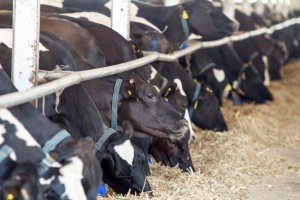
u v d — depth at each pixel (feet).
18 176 10.18
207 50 30.48
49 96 15.03
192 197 17.10
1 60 14.99
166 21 26.48
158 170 19.72
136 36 24.02
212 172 20.03
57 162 11.18
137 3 26.96
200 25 26.68
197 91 24.50
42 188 10.69
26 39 13.84
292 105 35.32
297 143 26.68
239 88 32.27
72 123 15.03
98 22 22.94
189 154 20.11
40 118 12.09
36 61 14.02
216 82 27.66
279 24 48.14
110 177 15.55
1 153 11.37
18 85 13.98
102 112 16.75
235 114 29.60
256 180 20.12
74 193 10.86
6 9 22.30
